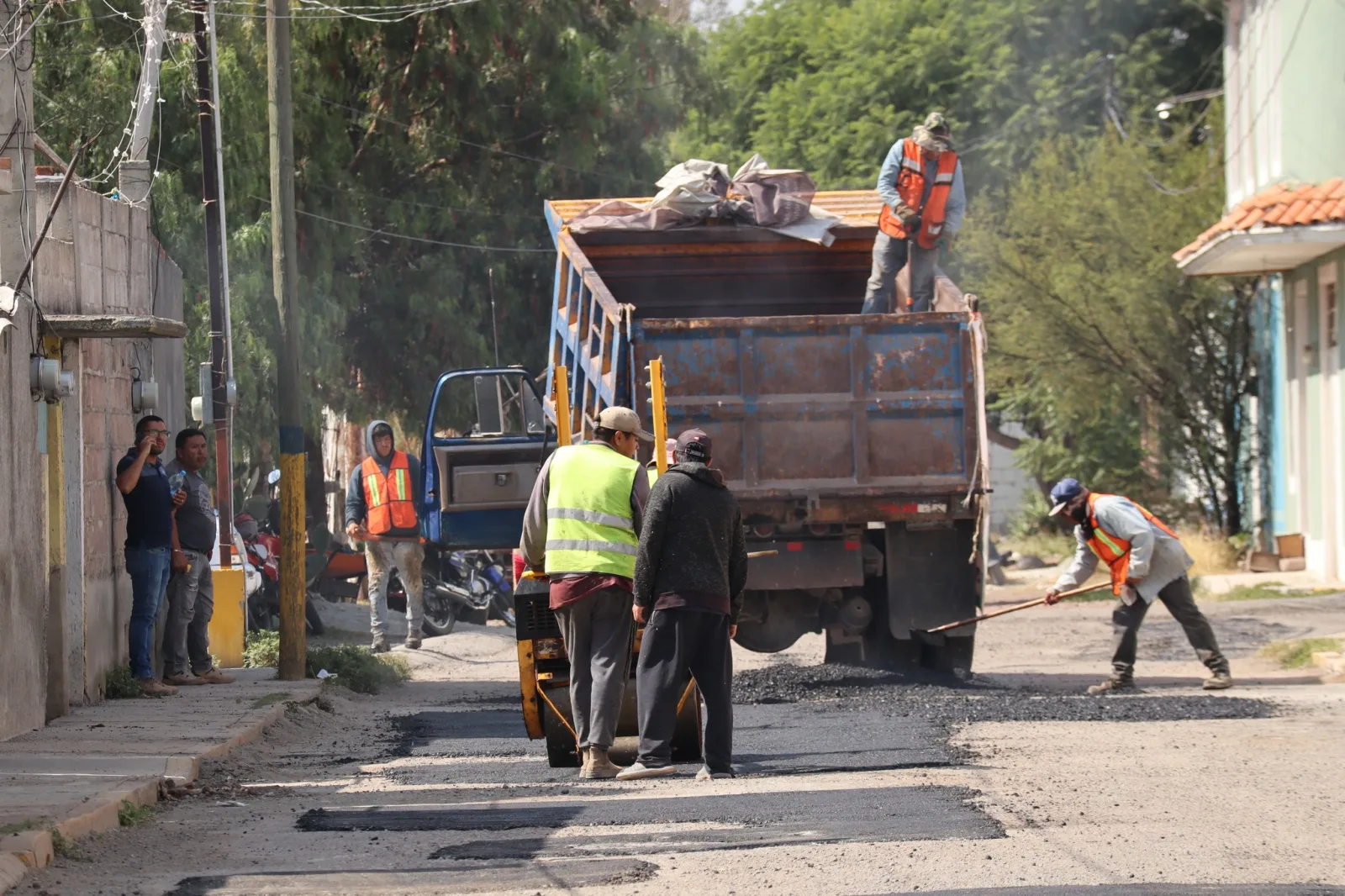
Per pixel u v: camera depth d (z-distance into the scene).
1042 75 108.62
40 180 32.53
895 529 35.72
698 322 34.09
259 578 48.69
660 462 25.64
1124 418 91.81
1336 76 63.22
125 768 23.83
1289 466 72.31
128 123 58.12
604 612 24.22
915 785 21.91
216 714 30.97
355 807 21.66
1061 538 101.75
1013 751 25.44
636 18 81.00
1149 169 82.25
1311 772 22.61
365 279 74.44
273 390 63.12
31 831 17.72
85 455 33.38
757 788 22.19
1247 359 79.31
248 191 63.03
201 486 37.38
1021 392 93.31
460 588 59.12
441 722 32.78
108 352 35.69
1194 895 15.05
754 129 119.75
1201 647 35.34
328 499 90.25
